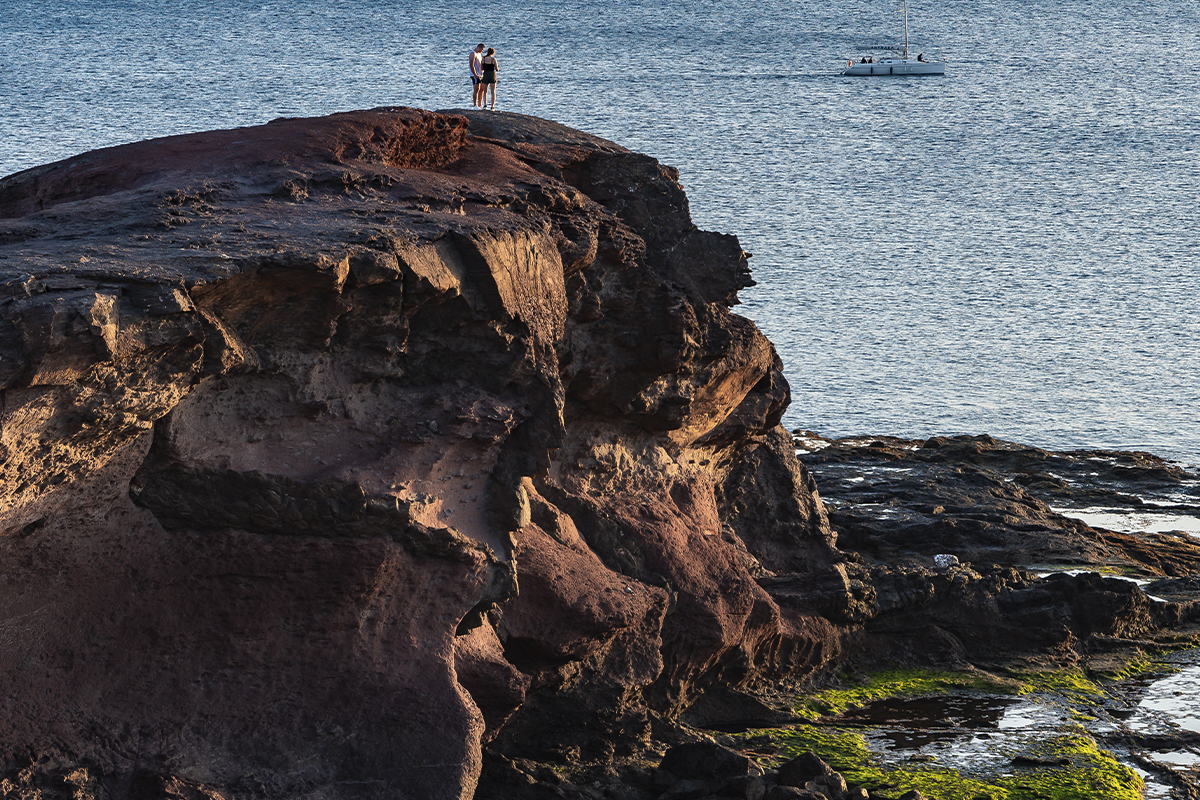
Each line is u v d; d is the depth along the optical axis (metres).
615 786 37.12
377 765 30.08
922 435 123.00
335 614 30.72
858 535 62.38
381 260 29.17
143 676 28.92
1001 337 165.38
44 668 27.50
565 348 38.75
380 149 37.38
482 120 47.41
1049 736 44.16
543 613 36.91
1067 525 69.31
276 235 29.14
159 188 31.34
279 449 30.59
